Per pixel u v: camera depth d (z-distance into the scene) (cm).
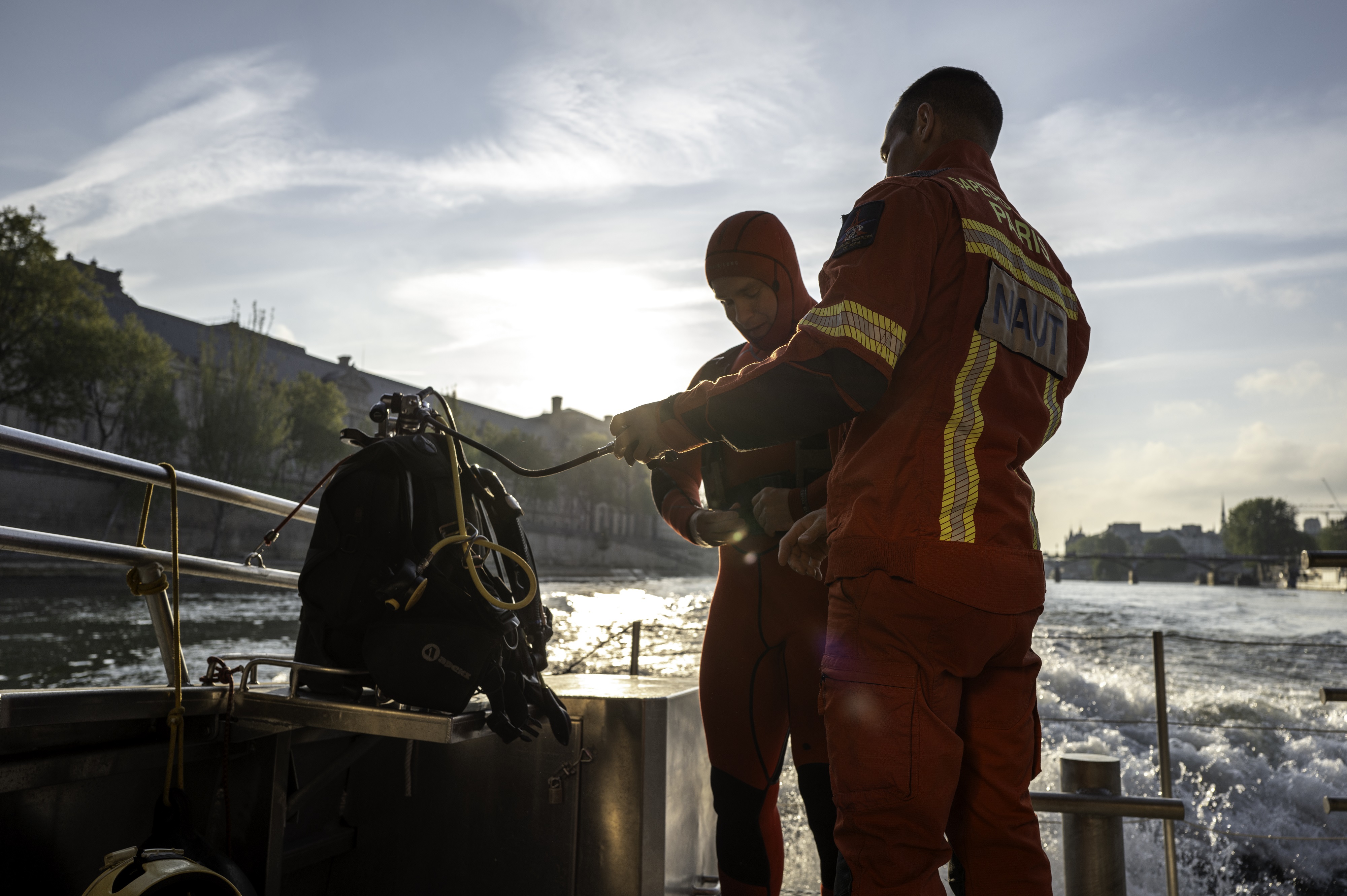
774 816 174
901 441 103
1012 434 105
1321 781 666
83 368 4488
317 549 152
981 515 101
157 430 5153
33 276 4309
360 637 149
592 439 11081
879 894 100
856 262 105
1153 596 8931
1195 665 1636
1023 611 104
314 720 143
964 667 103
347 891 194
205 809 153
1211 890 480
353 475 154
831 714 106
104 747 134
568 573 8338
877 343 100
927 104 129
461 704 142
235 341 5969
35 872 130
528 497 9550
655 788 179
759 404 104
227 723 146
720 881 173
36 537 139
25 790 127
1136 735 830
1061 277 125
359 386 8519
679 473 183
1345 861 510
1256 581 15388
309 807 186
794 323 168
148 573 156
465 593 148
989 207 114
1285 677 1484
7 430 138
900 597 100
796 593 160
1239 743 797
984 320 105
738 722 167
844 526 105
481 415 10356
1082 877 180
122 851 124
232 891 121
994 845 109
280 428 5906
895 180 113
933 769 100
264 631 2472
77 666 1611
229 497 183
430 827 190
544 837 183
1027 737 113
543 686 167
